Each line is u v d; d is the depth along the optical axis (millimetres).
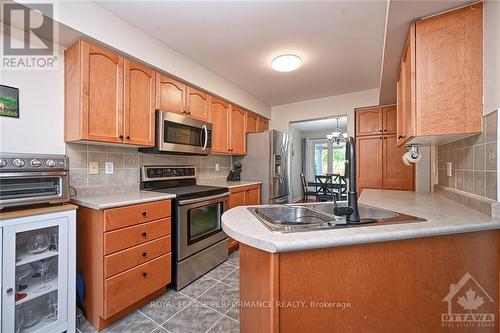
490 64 1222
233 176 3584
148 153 2424
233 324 1643
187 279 2162
